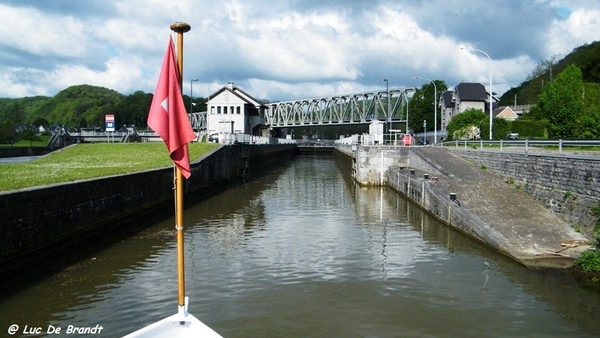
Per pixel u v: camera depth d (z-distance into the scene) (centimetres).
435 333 1106
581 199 1870
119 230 2197
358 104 11925
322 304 1280
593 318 1184
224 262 1670
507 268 1580
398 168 3900
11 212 1477
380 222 2427
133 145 5109
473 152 3356
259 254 1780
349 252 1817
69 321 1163
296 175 5444
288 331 1116
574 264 1557
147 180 2619
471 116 6194
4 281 1437
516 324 1152
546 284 1416
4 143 9025
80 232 1897
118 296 1328
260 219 2519
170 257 1728
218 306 1262
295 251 1830
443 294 1353
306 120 12812
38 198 1619
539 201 2194
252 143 6175
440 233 2150
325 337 1083
